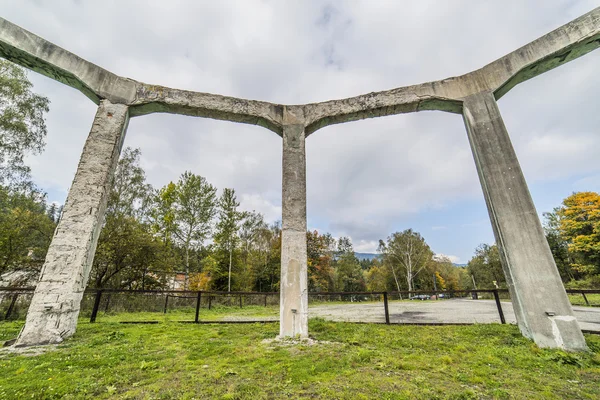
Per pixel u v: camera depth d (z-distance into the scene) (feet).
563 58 20.95
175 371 11.42
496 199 19.07
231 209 77.51
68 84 23.38
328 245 114.21
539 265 17.11
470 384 10.20
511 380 10.61
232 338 17.99
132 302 43.11
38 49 21.54
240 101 24.68
